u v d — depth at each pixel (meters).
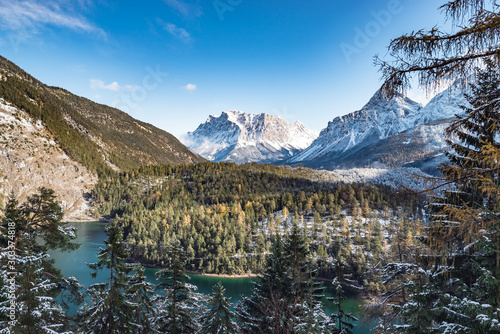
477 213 7.89
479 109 5.96
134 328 18.94
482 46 4.85
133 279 19.88
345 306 59.25
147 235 126.75
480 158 7.19
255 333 20.56
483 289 10.84
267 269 23.91
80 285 17.69
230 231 126.94
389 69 5.56
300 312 15.40
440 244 9.06
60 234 17.58
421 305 12.32
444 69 5.22
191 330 22.73
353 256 95.50
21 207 16.25
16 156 191.75
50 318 15.84
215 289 21.52
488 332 9.95
